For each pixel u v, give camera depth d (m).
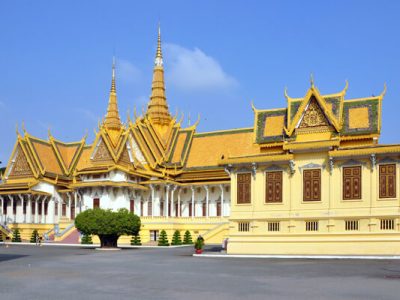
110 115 101.44
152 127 96.75
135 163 87.56
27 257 48.44
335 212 49.19
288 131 53.88
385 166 47.78
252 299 21.27
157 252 57.12
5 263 40.97
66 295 22.61
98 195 84.56
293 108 55.22
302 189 51.00
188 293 23.08
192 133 95.62
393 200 47.09
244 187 53.56
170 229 82.19
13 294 22.94
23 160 96.69
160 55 105.38
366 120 52.06
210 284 26.33
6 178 97.38
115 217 63.28
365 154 48.06
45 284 26.56
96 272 33.03
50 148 101.06
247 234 52.50
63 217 95.62
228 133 92.25
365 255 46.16
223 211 84.88
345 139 51.78
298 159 51.50
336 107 53.28
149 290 24.14
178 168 91.31
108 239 65.19
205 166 89.62
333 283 26.38
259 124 57.25
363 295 22.23
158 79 103.56
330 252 48.69
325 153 50.47
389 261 40.91
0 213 94.38
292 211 50.97
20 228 89.62
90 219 62.97
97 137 87.38
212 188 87.56
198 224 84.00
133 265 38.75
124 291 23.83
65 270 34.53
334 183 49.62
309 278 28.78
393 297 21.66
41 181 94.56
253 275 30.67
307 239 49.88
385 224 47.25
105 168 84.69
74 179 89.38
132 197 86.38
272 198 52.09
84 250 61.50
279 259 44.72
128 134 89.06
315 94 52.81
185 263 40.66
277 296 22.08
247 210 53.00
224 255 49.03
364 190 48.38
